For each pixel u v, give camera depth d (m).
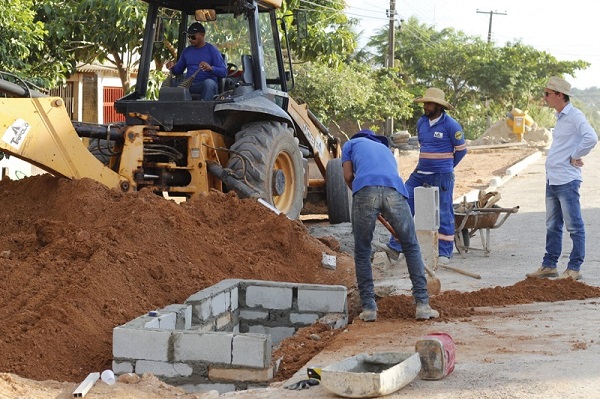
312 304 8.10
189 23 12.92
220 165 11.54
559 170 9.91
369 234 7.94
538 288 9.06
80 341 6.95
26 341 6.73
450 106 11.19
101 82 30.56
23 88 10.34
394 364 5.86
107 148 11.11
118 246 8.55
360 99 40.22
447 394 5.39
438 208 9.97
